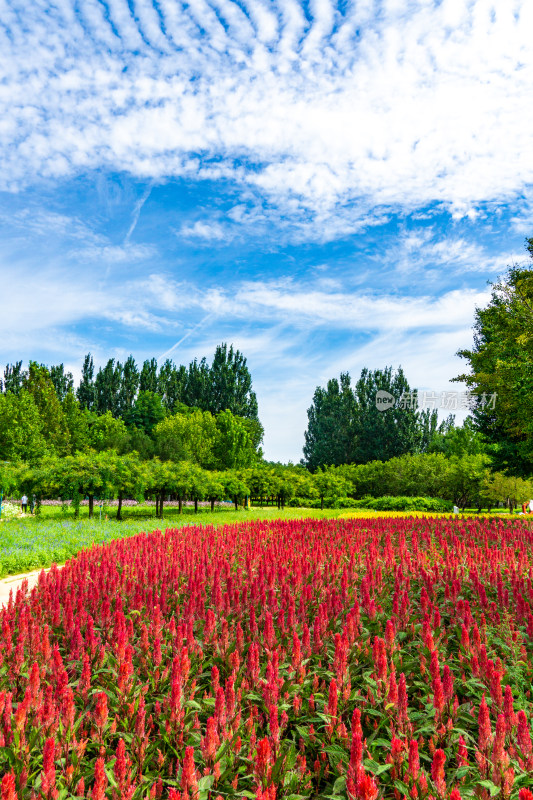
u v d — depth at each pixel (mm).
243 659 4328
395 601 5227
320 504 40562
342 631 4566
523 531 12266
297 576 6391
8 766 2855
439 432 64188
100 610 5223
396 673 4059
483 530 12766
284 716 3189
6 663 4016
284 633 4527
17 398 36938
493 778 2570
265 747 2568
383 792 2814
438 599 6316
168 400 67438
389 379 59719
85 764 2926
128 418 62156
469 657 4152
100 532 14812
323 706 3436
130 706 3316
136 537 11531
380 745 3145
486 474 31266
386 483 43375
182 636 4078
